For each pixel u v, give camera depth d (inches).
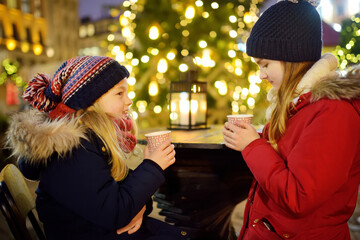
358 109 36.0
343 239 40.4
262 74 46.2
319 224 39.2
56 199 41.7
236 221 122.8
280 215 41.0
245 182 75.0
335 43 181.6
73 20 1611.7
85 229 44.0
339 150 34.7
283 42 41.8
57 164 41.4
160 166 45.9
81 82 44.2
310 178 34.9
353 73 37.7
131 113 57.4
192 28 160.2
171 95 84.9
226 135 46.6
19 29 1322.6
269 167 39.4
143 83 174.7
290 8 41.8
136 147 58.4
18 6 1311.5
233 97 180.2
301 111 40.0
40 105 45.7
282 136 42.1
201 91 85.6
